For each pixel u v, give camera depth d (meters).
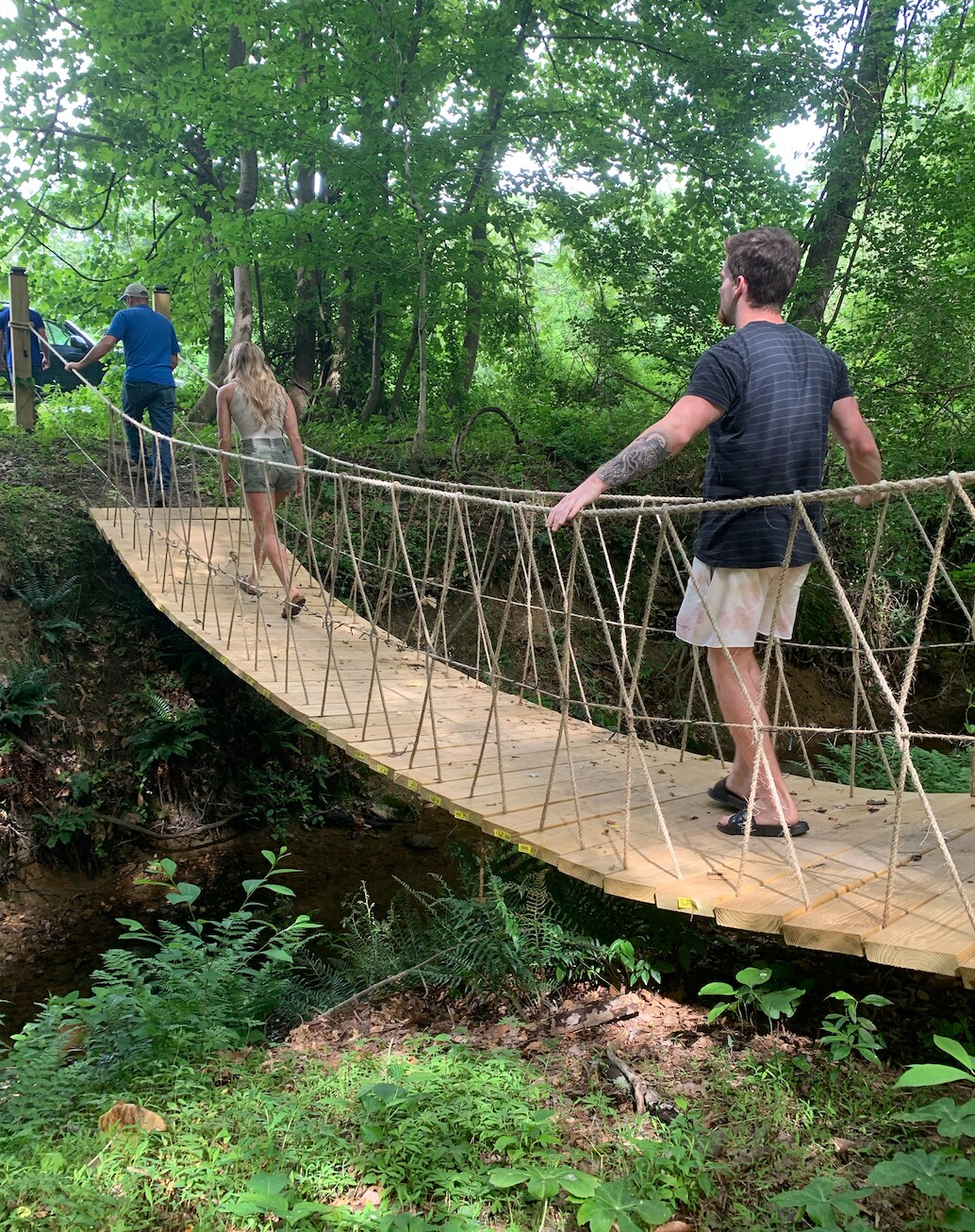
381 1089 2.46
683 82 9.95
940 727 9.32
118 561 7.36
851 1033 2.61
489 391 12.52
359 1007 3.72
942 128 9.47
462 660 8.35
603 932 3.54
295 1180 2.25
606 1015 3.22
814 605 9.66
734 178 10.10
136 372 7.93
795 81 9.48
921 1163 1.81
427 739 4.16
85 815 6.08
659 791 3.61
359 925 5.19
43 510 7.36
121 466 8.56
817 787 3.84
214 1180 2.27
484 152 9.70
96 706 6.63
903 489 2.29
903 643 9.84
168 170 10.37
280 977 4.16
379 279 9.51
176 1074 2.85
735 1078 2.66
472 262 10.30
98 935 5.36
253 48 9.35
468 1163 2.31
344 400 11.88
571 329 12.14
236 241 9.04
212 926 5.47
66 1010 3.34
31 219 10.85
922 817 3.32
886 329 9.18
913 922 2.32
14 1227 2.12
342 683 4.82
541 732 4.46
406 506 8.84
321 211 9.12
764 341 2.76
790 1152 2.28
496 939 3.53
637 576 9.59
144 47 9.02
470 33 9.27
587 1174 2.04
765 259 2.83
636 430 10.55
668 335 10.32
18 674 6.16
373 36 8.66
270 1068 3.04
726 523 2.78
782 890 2.59
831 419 2.90
